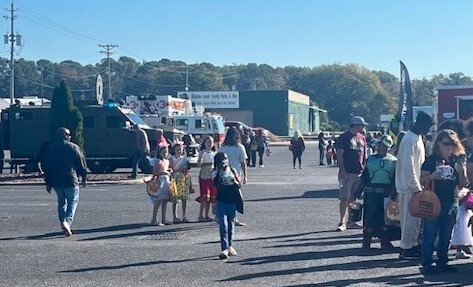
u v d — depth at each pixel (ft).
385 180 42.68
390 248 43.34
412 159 38.88
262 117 309.01
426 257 36.19
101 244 46.68
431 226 35.96
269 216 59.16
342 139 50.16
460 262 39.50
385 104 412.98
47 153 50.52
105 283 34.99
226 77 495.00
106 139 110.93
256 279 35.58
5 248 45.24
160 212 62.34
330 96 424.05
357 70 429.38
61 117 97.14
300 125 335.47
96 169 112.06
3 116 112.57
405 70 79.82
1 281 35.50
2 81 411.13
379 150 43.11
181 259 41.01
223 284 34.53
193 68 457.27
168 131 115.55
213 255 42.22
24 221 57.41
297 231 51.03
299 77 453.17
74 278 36.19
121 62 482.28
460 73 350.02
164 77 448.65
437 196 35.63
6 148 112.78
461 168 36.17
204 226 54.39
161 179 54.65
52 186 50.39
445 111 89.51
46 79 429.38
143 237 49.52
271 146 241.14
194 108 192.95
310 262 39.73
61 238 49.29
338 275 36.37
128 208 65.98
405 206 39.42
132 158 106.83
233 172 41.47
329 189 84.79
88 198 75.00
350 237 48.21
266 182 96.32
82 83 430.20
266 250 43.52
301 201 71.26
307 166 140.26
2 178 99.91
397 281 34.91
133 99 162.71
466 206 39.60
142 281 35.37
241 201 41.16
